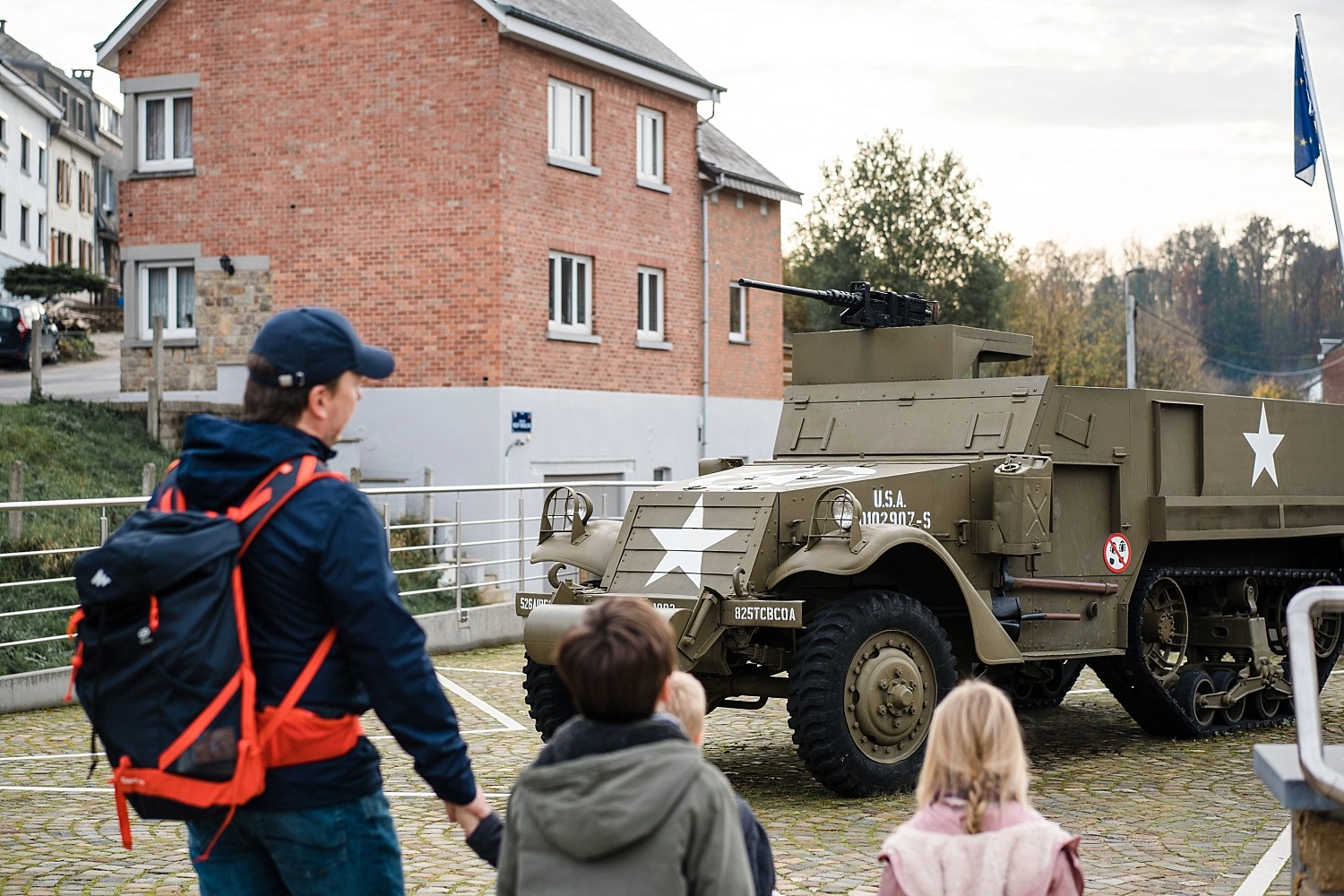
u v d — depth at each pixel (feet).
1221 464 35.47
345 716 11.32
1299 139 53.06
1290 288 228.02
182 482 11.47
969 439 31.48
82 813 25.93
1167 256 231.91
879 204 132.77
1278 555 39.11
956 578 28.07
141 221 71.15
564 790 9.55
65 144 155.94
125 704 10.62
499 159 65.10
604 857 9.54
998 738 11.46
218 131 69.62
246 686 10.75
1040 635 31.42
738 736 34.14
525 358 66.74
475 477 65.41
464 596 54.90
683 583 27.35
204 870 11.65
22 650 40.88
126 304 71.61
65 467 58.90
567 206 69.41
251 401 11.82
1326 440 39.14
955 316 131.95
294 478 11.33
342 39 67.36
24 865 22.18
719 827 9.64
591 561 29.27
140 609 10.68
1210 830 24.50
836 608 27.12
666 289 76.74
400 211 66.69
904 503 29.12
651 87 74.79
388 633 11.11
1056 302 200.44
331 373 11.85
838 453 33.09
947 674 27.96
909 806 26.30
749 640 28.02
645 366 75.00
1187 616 35.27
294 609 11.15
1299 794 10.94
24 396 81.76
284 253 68.69
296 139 68.28
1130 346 121.29
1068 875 11.27
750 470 32.24
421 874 21.57
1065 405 31.81
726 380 81.61
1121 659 33.47
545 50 67.67
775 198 84.38
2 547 46.14
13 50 162.81
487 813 11.54
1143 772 29.94
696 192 78.89
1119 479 32.94
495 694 40.32
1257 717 36.06
